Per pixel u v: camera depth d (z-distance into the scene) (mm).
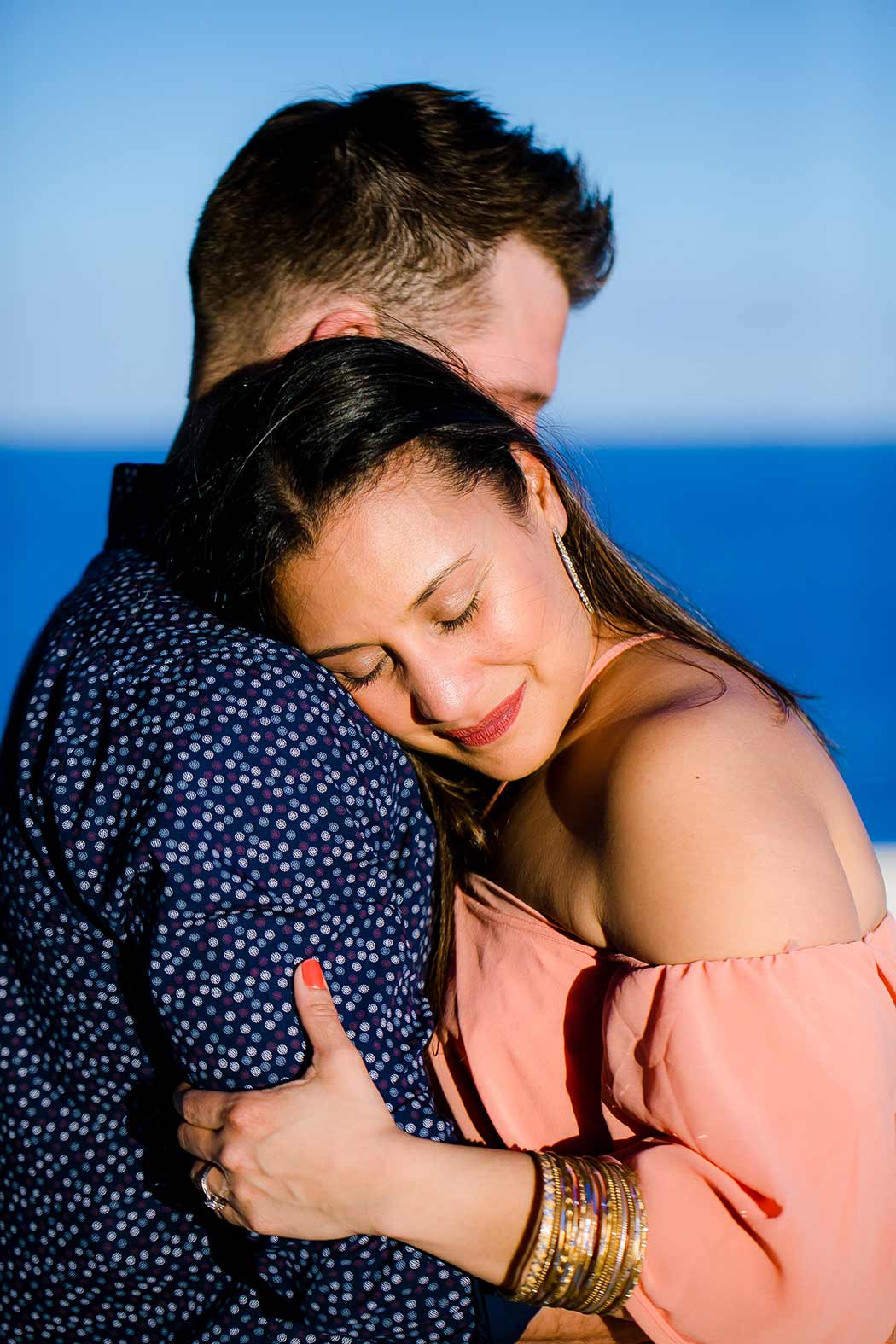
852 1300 1288
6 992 1483
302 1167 1283
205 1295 1460
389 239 1820
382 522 1363
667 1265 1295
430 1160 1304
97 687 1407
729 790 1309
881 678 10797
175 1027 1324
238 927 1313
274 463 1384
